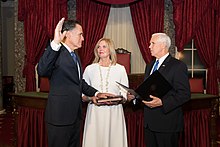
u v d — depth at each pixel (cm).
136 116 404
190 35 680
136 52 726
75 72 261
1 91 801
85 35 699
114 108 310
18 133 423
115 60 318
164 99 264
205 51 688
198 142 400
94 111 309
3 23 1035
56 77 259
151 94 265
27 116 414
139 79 478
